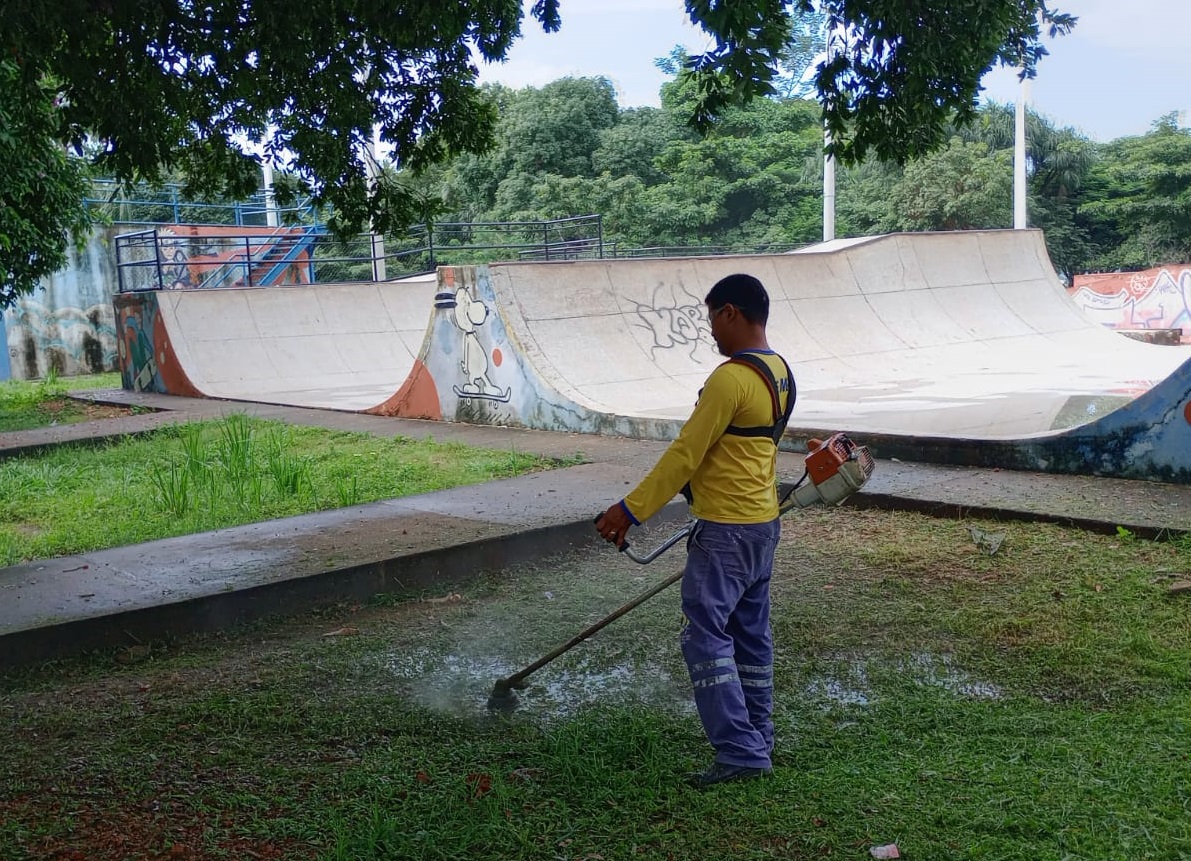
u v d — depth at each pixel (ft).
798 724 12.64
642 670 14.96
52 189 47.47
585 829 10.11
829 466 11.31
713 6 17.61
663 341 45.98
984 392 43.42
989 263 65.57
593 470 29.32
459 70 25.32
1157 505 21.58
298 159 25.93
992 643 15.21
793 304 54.85
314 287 69.92
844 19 20.67
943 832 9.75
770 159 118.42
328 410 48.83
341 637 16.92
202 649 16.61
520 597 18.90
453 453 34.58
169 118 24.03
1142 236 118.73
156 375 63.21
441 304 43.21
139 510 27.14
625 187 114.32
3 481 32.50
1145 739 11.62
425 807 10.65
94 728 13.30
